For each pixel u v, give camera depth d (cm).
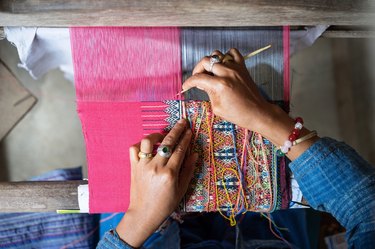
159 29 88
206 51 91
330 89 191
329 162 77
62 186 100
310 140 80
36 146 199
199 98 92
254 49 91
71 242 148
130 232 86
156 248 129
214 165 92
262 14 75
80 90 91
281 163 92
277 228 135
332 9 75
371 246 70
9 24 78
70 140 199
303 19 77
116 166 95
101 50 88
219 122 91
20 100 194
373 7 75
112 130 93
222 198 93
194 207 93
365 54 168
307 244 144
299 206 97
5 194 99
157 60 90
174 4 73
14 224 146
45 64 125
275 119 79
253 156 92
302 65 191
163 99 92
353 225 75
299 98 193
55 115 198
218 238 146
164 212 85
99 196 97
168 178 82
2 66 188
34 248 147
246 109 77
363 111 175
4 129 193
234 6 73
